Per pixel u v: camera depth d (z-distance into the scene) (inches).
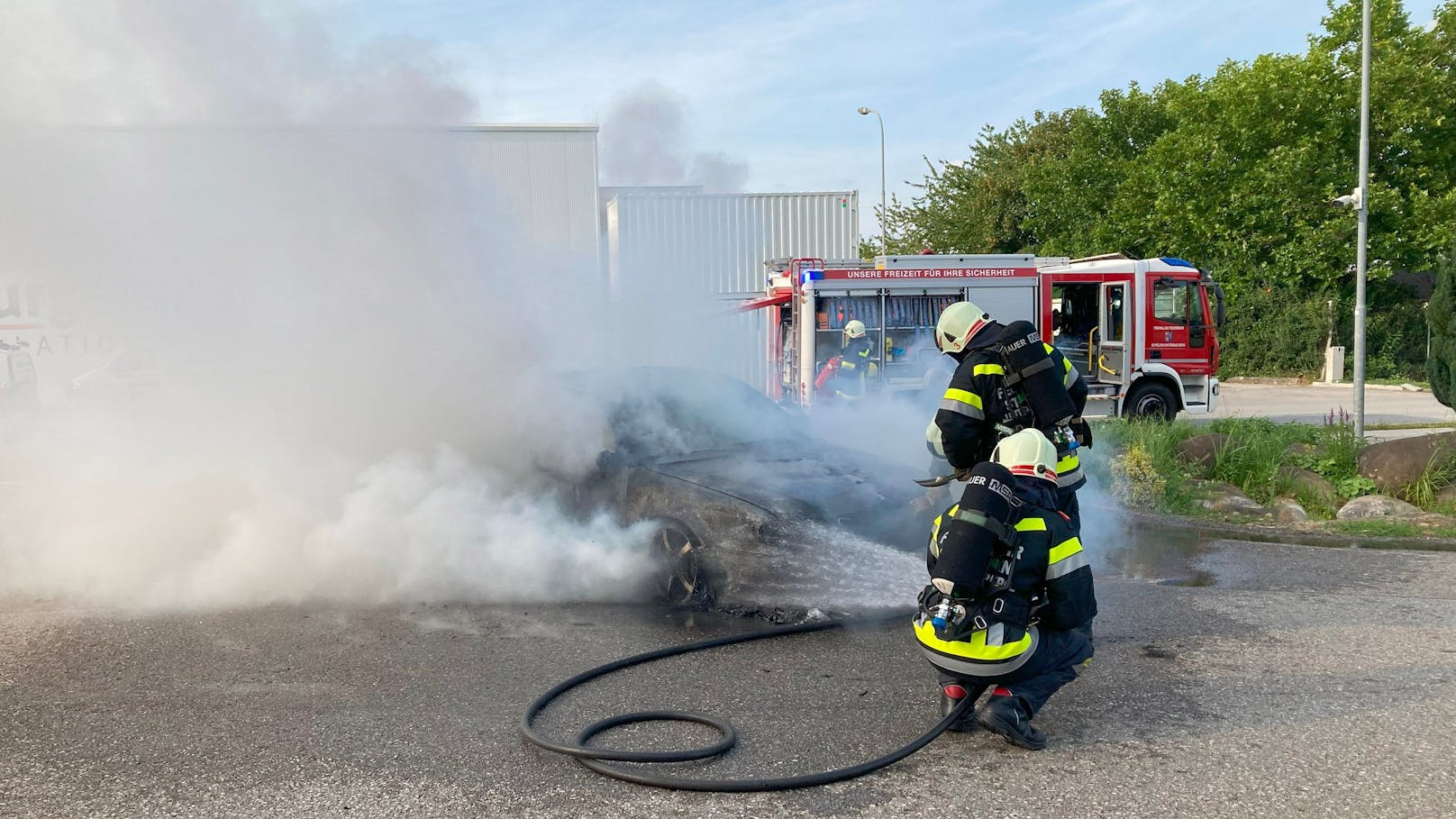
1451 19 932.0
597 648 182.4
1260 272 965.2
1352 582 227.1
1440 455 316.8
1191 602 210.5
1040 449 134.3
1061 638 135.9
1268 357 962.7
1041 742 134.2
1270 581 229.5
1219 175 965.2
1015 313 501.4
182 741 140.8
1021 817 116.0
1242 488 331.6
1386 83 895.7
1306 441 358.9
